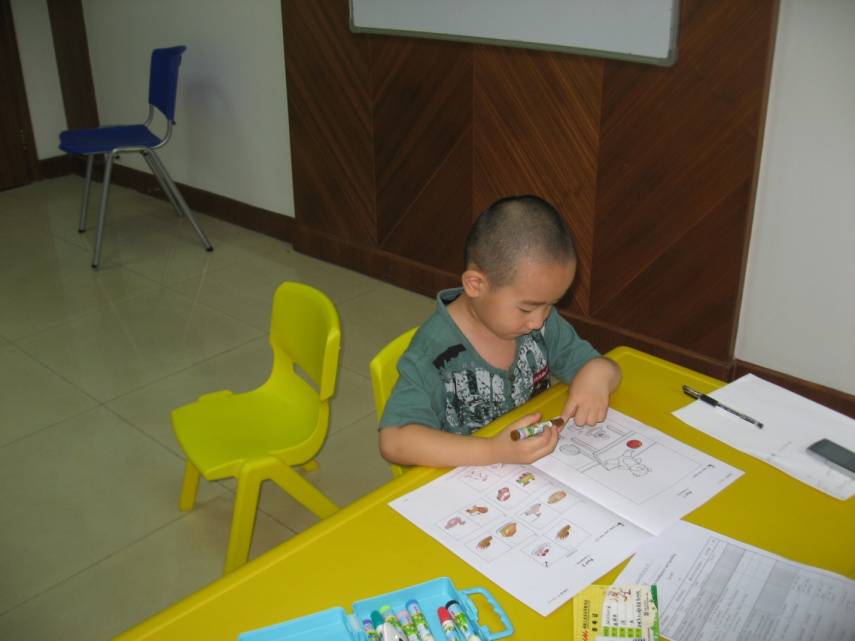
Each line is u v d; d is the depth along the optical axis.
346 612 0.97
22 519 2.23
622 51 2.53
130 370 2.97
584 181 2.80
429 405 1.32
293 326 1.98
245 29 3.75
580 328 2.99
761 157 2.43
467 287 1.26
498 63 2.87
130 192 4.77
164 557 2.10
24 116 4.78
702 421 1.31
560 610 0.97
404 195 3.39
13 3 4.57
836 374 2.51
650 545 1.06
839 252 2.37
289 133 3.75
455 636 0.92
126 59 4.43
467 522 1.10
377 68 3.25
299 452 1.90
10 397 2.80
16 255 3.93
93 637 1.87
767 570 1.02
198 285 3.63
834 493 1.15
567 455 1.22
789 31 2.25
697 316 2.70
